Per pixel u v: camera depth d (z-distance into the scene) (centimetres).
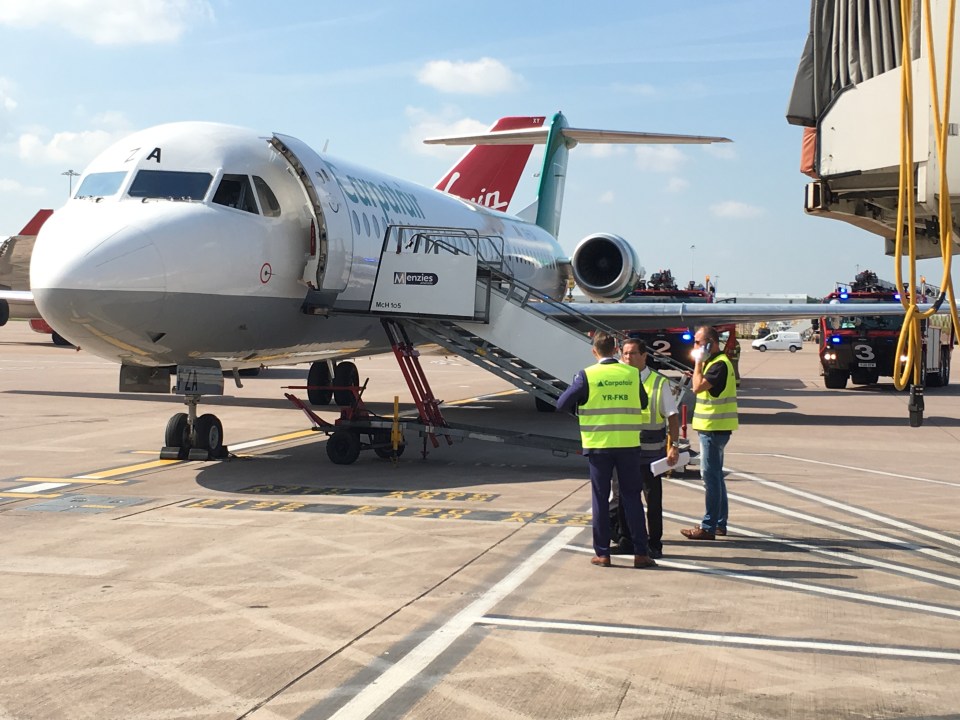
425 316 1342
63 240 1142
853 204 728
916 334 607
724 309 2212
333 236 1340
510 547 833
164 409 2139
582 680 518
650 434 810
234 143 1275
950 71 586
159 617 623
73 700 488
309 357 1537
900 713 479
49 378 2988
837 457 1471
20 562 769
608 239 2425
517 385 1378
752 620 628
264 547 825
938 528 941
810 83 682
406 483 1182
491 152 2939
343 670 531
